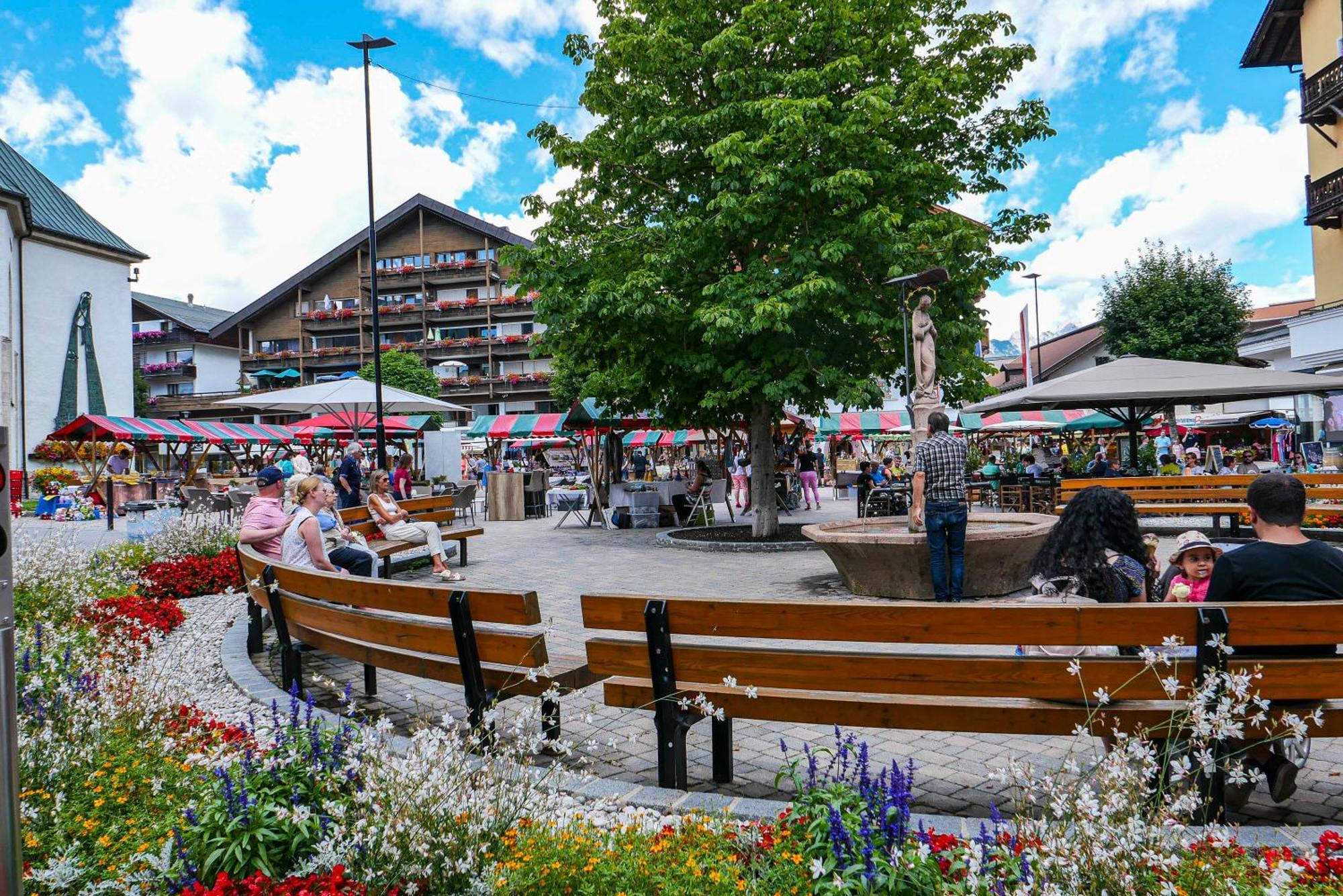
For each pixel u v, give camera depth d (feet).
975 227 43.27
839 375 39.99
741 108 39.93
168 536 36.06
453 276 193.36
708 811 10.37
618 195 47.67
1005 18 43.50
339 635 15.37
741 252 44.47
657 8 43.80
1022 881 6.79
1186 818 8.13
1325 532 35.35
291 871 7.84
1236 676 8.13
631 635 22.13
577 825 9.09
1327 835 8.46
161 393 214.69
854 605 10.55
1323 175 78.33
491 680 12.77
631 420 64.59
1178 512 39.70
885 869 7.48
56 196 132.46
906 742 13.97
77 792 10.18
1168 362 44.24
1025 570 27.17
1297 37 85.25
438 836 8.05
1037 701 10.55
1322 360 73.15
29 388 122.72
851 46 40.42
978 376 46.06
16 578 24.57
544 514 72.74
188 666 18.33
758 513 44.55
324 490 23.30
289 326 205.16
